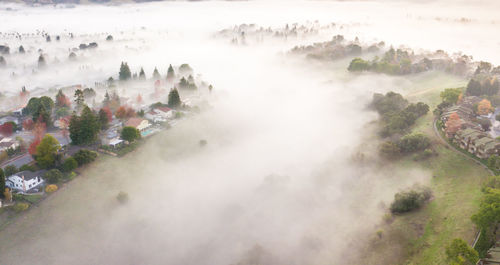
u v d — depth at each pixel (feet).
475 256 233.14
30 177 415.03
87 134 503.20
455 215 312.29
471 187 349.20
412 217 334.85
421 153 436.35
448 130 448.24
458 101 551.59
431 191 362.94
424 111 545.85
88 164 473.67
